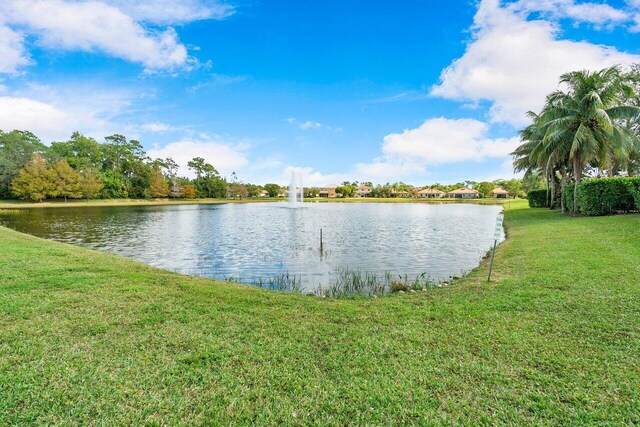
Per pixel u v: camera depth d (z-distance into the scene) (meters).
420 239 16.39
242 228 21.72
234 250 13.59
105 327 4.19
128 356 3.47
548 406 2.70
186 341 3.85
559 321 4.34
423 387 2.97
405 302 5.48
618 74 17.83
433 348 3.70
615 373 3.12
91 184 54.16
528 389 2.92
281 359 3.47
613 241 9.43
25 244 10.62
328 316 4.79
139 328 4.20
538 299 5.22
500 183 95.88
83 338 3.88
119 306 4.98
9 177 48.22
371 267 10.36
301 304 5.41
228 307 5.10
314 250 13.48
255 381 3.06
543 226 14.87
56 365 3.26
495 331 4.09
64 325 4.22
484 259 10.62
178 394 2.85
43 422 2.49
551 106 19.75
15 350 3.54
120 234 18.62
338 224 24.28
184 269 10.27
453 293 5.93
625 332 3.95
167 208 47.94
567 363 3.31
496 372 3.18
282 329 4.25
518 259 8.64
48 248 10.06
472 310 4.89
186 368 3.26
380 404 2.75
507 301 5.22
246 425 2.49
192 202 69.06
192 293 5.84
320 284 8.38
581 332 3.99
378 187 101.38
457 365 3.32
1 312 4.60
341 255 12.36
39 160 49.25
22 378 3.02
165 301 5.30
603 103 17.91
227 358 3.47
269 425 2.50
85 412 2.61
